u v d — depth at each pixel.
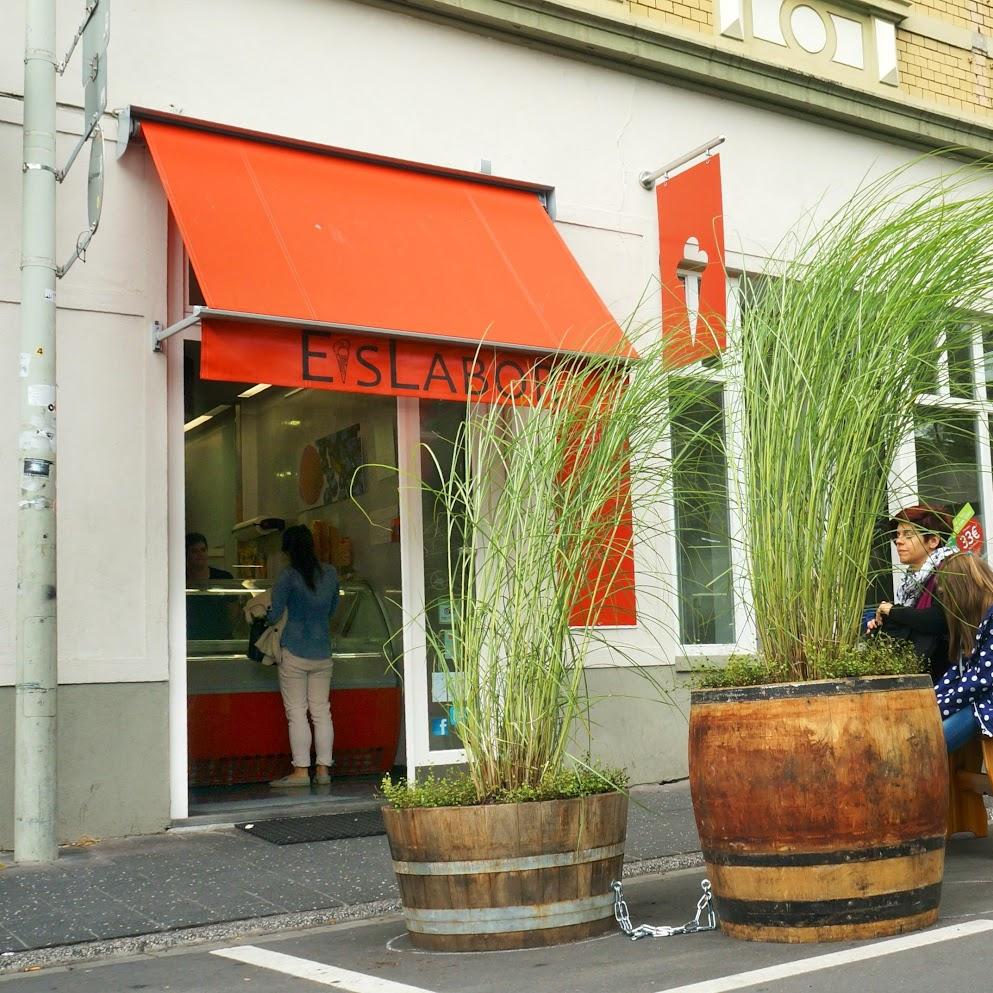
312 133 7.88
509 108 8.70
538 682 4.67
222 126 7.37
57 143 7.00
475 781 4.64
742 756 4.27
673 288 8.98
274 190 7.32
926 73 11.13
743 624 4.84
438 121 8.38
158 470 7.08
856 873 4.18
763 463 4.51
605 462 4.75
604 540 4.86
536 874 4.46
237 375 6.58
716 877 4.41
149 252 7.20
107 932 4.94
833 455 4.44
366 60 8.14
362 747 9.11
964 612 5.70
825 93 10.19
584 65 9.09
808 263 4.72
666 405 4.93
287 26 7.86
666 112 9.45
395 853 4.64
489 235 8.06
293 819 7.39
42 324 6.41
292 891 5.59
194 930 5.03
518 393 7.36
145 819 6.87
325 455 10.06
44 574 6.26
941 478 9.62
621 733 8.43
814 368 4.44
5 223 6.79
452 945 4.48
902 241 4.52
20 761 6.17
